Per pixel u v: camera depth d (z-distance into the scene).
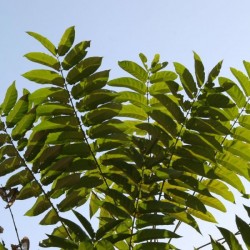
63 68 3.52
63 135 3.49
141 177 3.26
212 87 3.44
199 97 3.41
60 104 3.49
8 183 3.44
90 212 3.84
